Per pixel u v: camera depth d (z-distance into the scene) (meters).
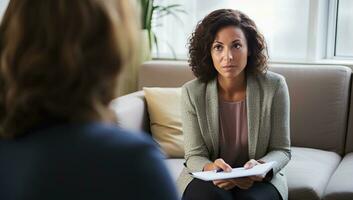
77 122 0.63
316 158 2.34
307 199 1.97
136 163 0.60
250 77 1.96
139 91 2.77
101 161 0.60
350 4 3.02
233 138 1.95
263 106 1.92
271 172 1.81
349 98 2.56
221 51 1.92
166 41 3.29
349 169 2.19
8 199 0.61
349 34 3.07
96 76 0.62
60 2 0.62
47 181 0.60
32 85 0.61
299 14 3.01
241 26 1.94
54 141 0.62
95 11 0.62
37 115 0.63
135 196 0.59
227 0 3.12
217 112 1.94
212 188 1.77
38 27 0.62
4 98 0.64
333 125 2.52
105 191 0.59
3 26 0.65
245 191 1.77
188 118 1.99
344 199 1.93
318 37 3.00
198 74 2.02
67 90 0.62
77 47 0.61
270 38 3.08
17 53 0.62
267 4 3.05
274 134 1.93
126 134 0.63
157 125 2.52
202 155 1.93
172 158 2.43
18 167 0.62
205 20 1.98
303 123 2.56
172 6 3.12
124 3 0.66
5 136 0.65
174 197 0.62
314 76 2.58
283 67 2.66
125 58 0.65
